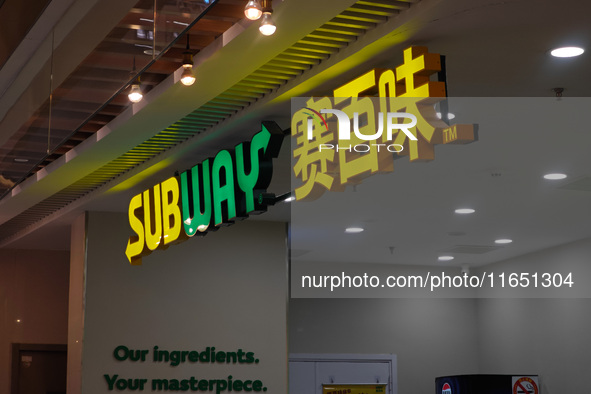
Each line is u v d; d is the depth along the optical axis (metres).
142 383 7.99
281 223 8.73
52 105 4.17
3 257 10.30
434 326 12.04
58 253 10.55
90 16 3.69
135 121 4.97
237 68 4.17
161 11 2.94
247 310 8.42
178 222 6.17
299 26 3.64
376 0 3.59
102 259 8.06
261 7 3.17
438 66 3.68
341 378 11.50
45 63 4.47
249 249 8.56
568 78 4.51
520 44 4.00
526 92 4.76
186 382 8.10
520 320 11.25
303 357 11.45
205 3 2.69
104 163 5.94
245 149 5.42
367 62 4.15
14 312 10.23
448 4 3.51
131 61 3.17
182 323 8.21
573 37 3.93
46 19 4.26
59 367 10.38
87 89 3.65
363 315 11.80
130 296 8.11
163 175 6.68
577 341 10.09
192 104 4.70
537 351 10.84
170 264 8.30
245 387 8.27
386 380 11.65
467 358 12.06
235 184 5.47
